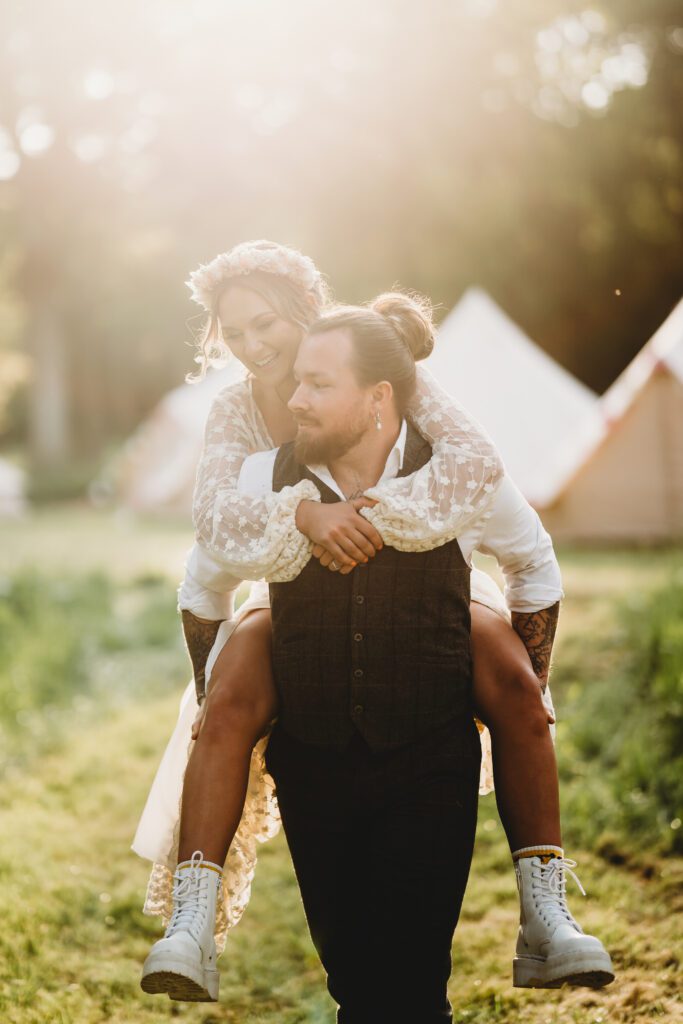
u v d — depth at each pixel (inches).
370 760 86.7
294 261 98.5
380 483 87.0
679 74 904.3
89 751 239.3
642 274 962.1
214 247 1132.5
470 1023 123.1
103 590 389.4
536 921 87.9
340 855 88.8
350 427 86.6
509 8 927.0
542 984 86.6
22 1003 127.2
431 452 89.9
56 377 1248.8
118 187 1148.5
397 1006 87.4
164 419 794.2
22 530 738.2
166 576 443.5
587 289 979.3
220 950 101.2
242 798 90.1
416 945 86.4
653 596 261.9
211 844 87.9
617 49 935.7
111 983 136.3
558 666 250.5
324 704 86.7
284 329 97.7
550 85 964.0
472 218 971.3
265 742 97.8
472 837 89.7
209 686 92.8
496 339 582.2
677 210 928.9
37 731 255.0
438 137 965.8
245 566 87.3
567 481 502.3
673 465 486.6
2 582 361.4
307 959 144.8
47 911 152.2
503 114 959.6
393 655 85.8
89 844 184.7
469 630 90.2
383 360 86.5
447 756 87.4
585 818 176.1
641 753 189.0
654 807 175.0
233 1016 130.5
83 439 1571.1
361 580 85.6
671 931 137.9
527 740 91.0
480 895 158.7
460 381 563.2
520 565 94.2
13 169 1156.5
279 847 183.6
